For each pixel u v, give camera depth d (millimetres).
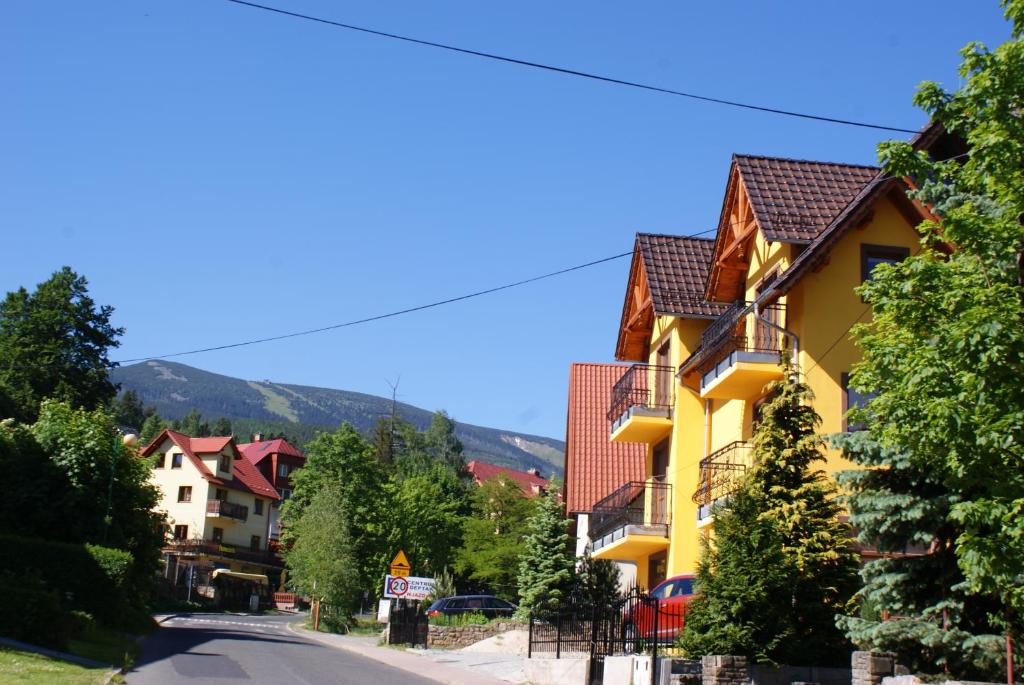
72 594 27156
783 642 17703
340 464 80188
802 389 20516
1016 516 11555
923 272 12617
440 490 87750
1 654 17656
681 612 23203
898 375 12680
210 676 18641
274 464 107312
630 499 34312
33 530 30266
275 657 24250
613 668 19281
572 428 45656
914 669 15406
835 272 24250
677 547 30875
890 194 24375
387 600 54344
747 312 24797
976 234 12430
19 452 30984
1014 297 11914
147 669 19188
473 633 36250
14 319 70000
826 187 26750
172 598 71312
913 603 15812
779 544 18172
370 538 77938
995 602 15180
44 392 68125
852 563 19000
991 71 12531
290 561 60906
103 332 71812
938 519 15539
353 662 25188
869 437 15906
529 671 23000
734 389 26375
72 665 17984
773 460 20016
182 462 88250
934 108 13500
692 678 17234
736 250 28125
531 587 42438
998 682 14602
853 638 15805
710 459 26734
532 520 44031
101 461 31828
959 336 11391
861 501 16281
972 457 11812
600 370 47812
